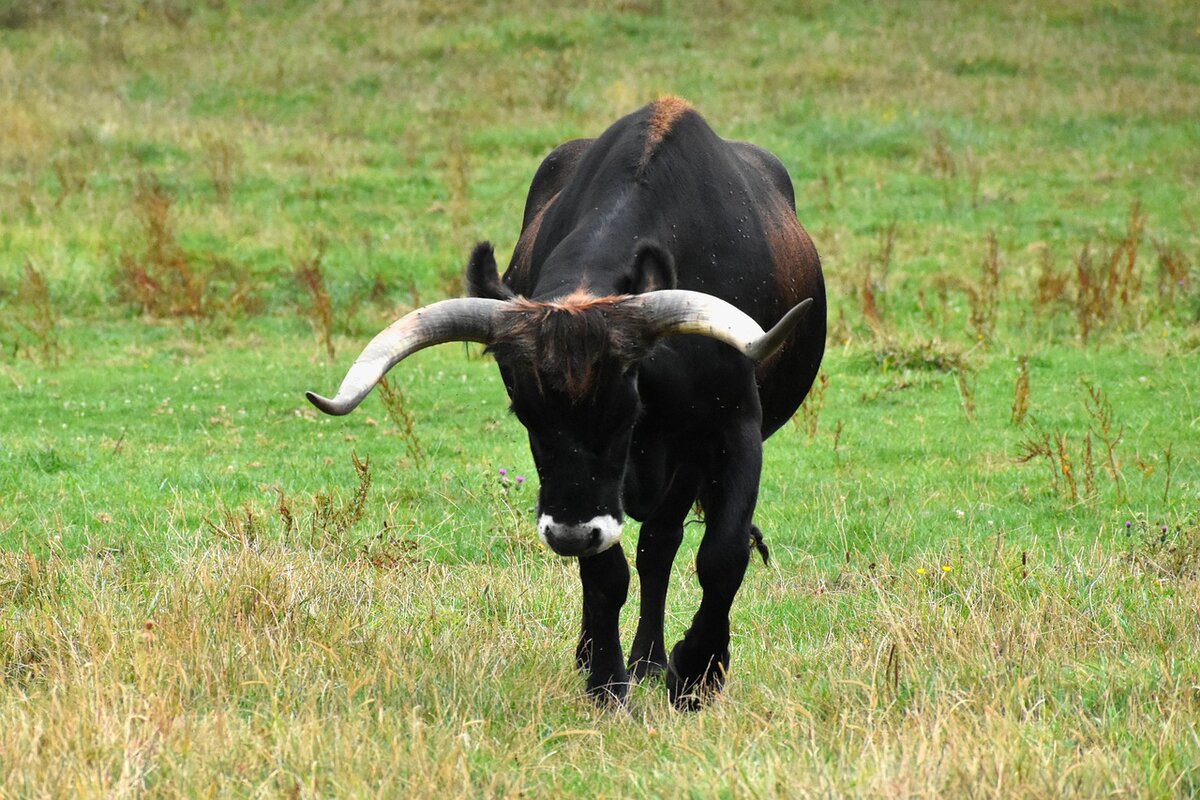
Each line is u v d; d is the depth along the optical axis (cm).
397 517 3316
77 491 3516
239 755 1744
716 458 2192
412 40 10525
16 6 10962
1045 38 10681
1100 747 1712
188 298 5981
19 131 8231
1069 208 7612
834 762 1705
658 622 2406
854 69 9944
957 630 2231
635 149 2233
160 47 10425
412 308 6112
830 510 3400
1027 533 3156
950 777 1611
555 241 2292
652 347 1909
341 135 8856
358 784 1648
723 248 2250
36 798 1614
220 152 8019
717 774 1672
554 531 1881
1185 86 9688
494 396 4759
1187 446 3928
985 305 5522
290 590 2367
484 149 8594
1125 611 2342
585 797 1702
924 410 4431
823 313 2677
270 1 11369
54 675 2050
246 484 3638
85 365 5300
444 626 2366
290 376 5038
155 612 2294
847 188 7931
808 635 2448
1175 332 5331
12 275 6303
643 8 11162
